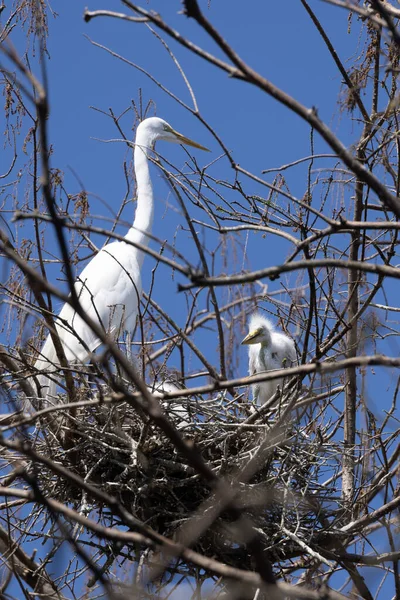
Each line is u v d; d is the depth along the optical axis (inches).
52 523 409.4
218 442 419.5
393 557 400.8
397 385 416.5
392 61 423.8
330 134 263.1
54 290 212.1
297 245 305.1
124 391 229.3
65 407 281.3
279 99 260.8
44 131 207.9
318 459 430.6
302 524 426.0
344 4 266.8
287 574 440.1
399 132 392.5
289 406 368.2
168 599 335.0
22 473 241.9
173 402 418.9
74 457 412.5
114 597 234.4
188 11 252.7
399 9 359.6
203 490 417.1
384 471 443.8
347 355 426.0
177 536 411.8
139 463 403.5
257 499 402.9
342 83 439.5
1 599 350.6
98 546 411.2
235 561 417.1
